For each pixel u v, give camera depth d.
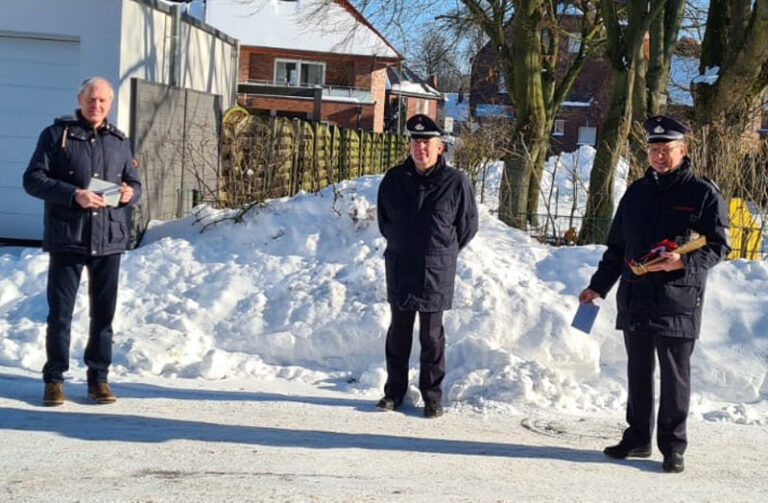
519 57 17.38
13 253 13.46
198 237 11.30
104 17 13.63
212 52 18.20
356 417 7.29
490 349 8.30
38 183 6.92
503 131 17.89
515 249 10.23
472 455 6.40
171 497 5.26
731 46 14.20
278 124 15.49
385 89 56.22
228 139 13.53
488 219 11.16
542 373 8.03
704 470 6.29
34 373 8.27
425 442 6.68
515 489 5.67
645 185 6.26
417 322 8.81
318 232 10.72
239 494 5.34
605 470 6.19
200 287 9.80
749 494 5.80
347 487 5.55
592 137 52.91
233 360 8.73
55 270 7.16
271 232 10.88
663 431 6.24
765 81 14.29
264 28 48.41
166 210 14.09
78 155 7.02
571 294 9.24
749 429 7.45
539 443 6.79
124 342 8.69
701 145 11.30
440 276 7.30
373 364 8.69
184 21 16.17
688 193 6.12
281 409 7.41
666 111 17.41
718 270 9.44
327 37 47.91
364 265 9.64
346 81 49.28
